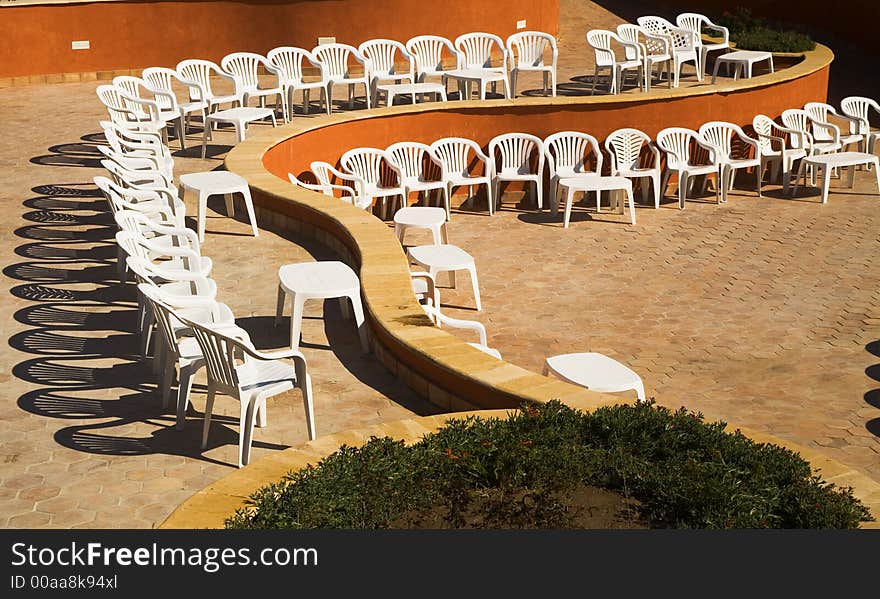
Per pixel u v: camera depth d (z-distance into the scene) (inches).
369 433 203.3
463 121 530.9
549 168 533.0
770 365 325.7
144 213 376.8
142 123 488.4
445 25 740.7
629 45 653.9
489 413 213.2
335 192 511.2
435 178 531.8
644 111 539.5
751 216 504.4
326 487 168.1
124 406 262.7
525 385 240.7
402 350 275.0
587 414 196.2
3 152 525.0
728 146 549.3
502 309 376.8
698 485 166.6
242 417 231.8
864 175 585.0
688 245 456.8
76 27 680.4
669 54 669.9
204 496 176.6
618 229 482.9
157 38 692.1
